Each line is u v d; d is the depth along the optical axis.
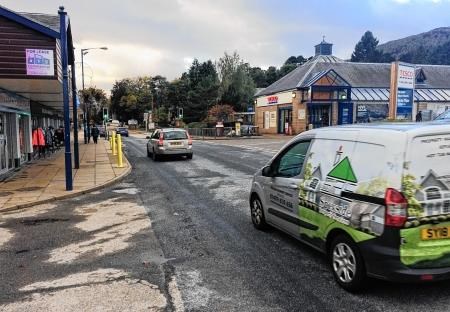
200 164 17.84
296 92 42.28
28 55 11.29
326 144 5.12
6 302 4.43
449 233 4.02
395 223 3.91
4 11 10.92
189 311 4.15
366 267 4.21
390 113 24.97
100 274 5.20
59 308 4.27
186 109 74.19
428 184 3.96
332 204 4.71
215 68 80.12
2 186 12.21
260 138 42.16
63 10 11.16
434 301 4.19
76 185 12.10
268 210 6.51
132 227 7.48
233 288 4.68
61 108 30.25
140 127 109.81
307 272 5.09
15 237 7.03
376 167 4.18
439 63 151.25
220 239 6.58
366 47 139.12
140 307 4.26
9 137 16.55
